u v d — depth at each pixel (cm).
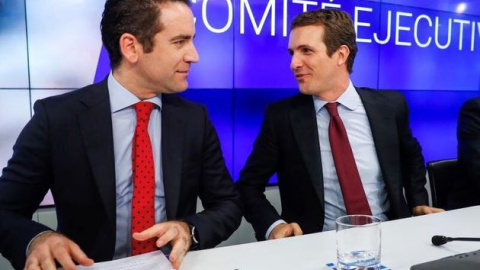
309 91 164
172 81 121
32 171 120
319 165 162
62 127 120
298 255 108
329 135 163
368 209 158
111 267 97
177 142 130
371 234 95
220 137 248
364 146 168
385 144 167
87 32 214
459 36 311
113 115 125
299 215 171
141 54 117
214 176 139
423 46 297
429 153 310
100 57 218
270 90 257
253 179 177
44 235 100
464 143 198
